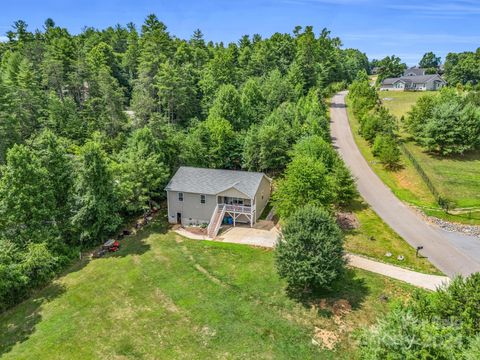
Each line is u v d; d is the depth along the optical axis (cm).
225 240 3066
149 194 3591
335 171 3428
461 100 5203
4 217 2722
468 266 2428
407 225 3044
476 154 4222
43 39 8250
